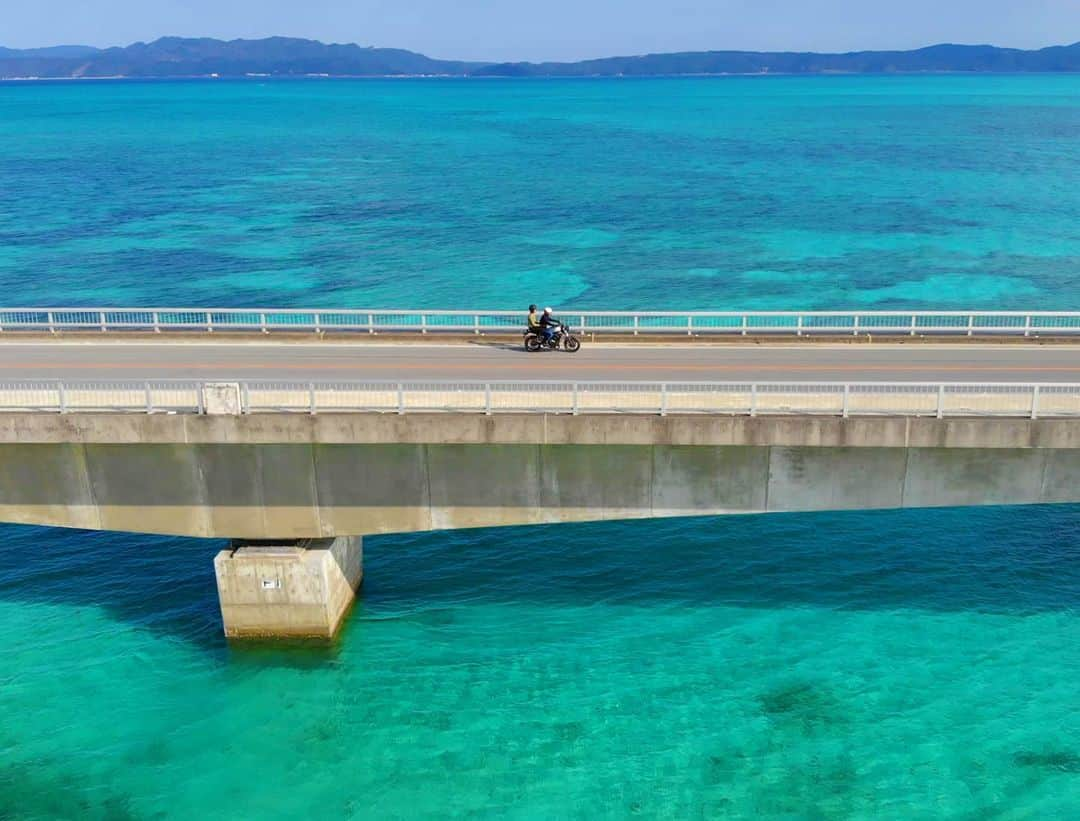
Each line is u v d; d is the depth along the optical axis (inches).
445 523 1051.3
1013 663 1072.2
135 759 946.7
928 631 1136.2
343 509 1048.8
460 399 1010.7
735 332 1459.2
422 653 1109.7
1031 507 1461.6
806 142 7219.5
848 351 1376.7
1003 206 4192.9
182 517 1053.8
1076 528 1391.5
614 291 2859.3
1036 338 1412.4
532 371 1262.3
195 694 1039.6
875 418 970.7
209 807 888.9
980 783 907.4
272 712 1013.2
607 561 1323.8
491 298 2787.9
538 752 954.1
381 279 3026.6
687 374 1239.5
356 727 989.8
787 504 1031.0
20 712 1008.9
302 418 987.3
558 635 1145.4
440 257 3339.1
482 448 1017.5
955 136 7381.9
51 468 1028.5
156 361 1318.9
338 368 1280.8
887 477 1015.6
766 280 2979.8
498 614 1192.8
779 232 3735.2
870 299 2746.1
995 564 1290.6
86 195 4857.3
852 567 1291.8
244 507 1048.2
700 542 1371.8
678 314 1439.5
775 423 974.4
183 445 1020.5
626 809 882.1
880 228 3769.7
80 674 1072.8
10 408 1008.2
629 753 950.4
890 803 885.8
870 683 1045.2
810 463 1013.2
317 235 3754.9
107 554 1360.7
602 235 3727.9
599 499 1036.5
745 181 5167.3
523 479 1028.5
